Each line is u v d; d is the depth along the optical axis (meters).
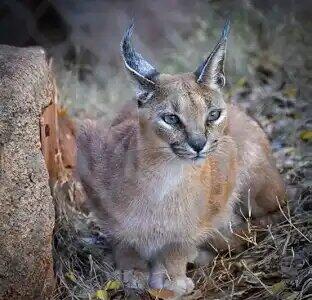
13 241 8.69
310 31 16.92
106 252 10.49
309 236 10.51
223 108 9.12
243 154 10.71
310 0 17.59
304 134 13.44
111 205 9.62
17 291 8.79
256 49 16.19
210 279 9.88
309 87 15.09
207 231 10.03
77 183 11.25
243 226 10.90
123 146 9.62
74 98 13.91
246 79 15.28
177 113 8.84
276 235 10.66
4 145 8.58
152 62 15.44
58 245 10.17
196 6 16.70
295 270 9.96
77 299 9.41
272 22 16.86
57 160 10.88
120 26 15.80
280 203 11.23
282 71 15.70
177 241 9.75
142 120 9.10
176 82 9.01
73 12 15.55
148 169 9.20
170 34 16.06
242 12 16.75
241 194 10.85
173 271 9.91
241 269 10.16
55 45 15.28
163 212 9.44
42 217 8.87
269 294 9.49
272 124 13.96
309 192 11.73
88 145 10.27
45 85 9.73
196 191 9.45
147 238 9.72
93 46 15.45
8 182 8.62
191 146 8.78
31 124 8.83
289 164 12.77
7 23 14.83
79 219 10.95
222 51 9.09
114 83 14.59
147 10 16.19
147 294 9.76
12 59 9.44
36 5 15.09
